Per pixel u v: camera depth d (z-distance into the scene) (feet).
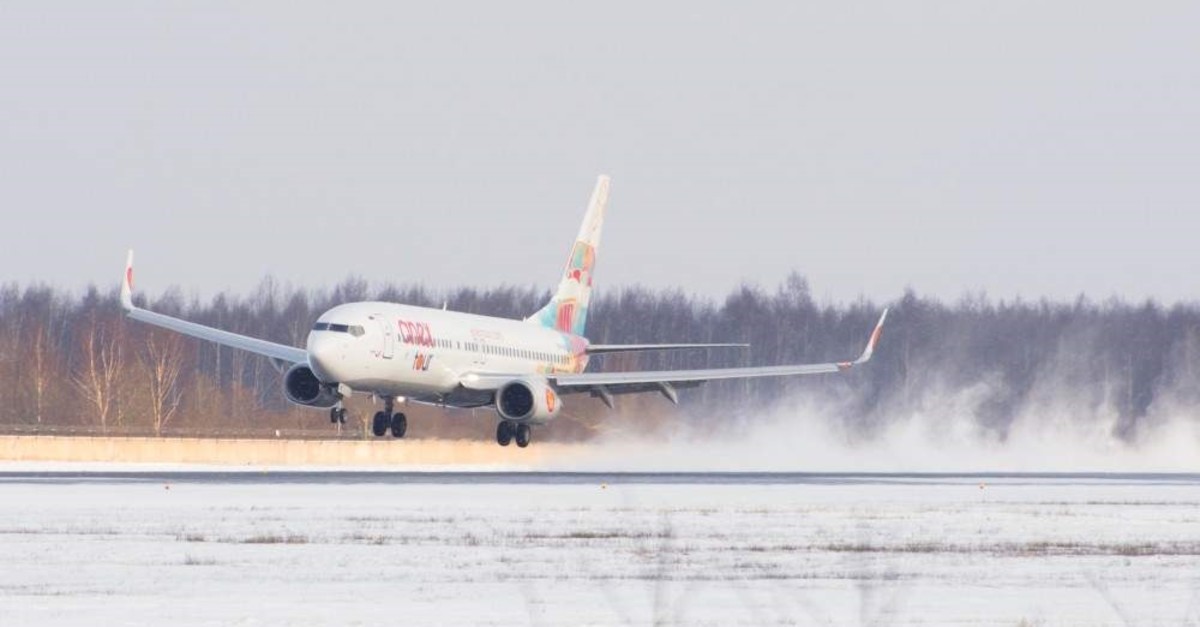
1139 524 563.07
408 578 391.24
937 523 555.69
